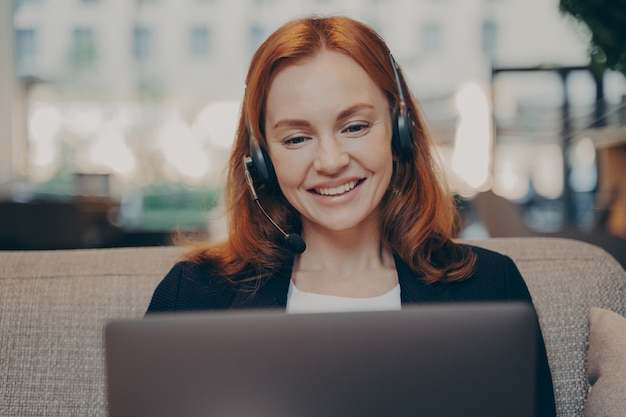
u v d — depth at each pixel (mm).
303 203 1100
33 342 1157
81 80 6336
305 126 1052
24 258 1268
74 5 6301
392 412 651
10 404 1129
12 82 6164
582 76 5352
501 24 6480
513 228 3326
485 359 648
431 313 652
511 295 1162
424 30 6477
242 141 1235
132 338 657
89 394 1138
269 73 1070
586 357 1162
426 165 1226
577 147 4879
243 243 1192
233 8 6527
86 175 5992
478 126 5746
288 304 1166
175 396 658
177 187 6172
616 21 1857
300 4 6453
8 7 6133
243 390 655
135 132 6348
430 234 1201
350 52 1057
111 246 4836
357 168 1065
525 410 652
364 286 1184
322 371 651
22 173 6152
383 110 1099
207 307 1141
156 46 6406
